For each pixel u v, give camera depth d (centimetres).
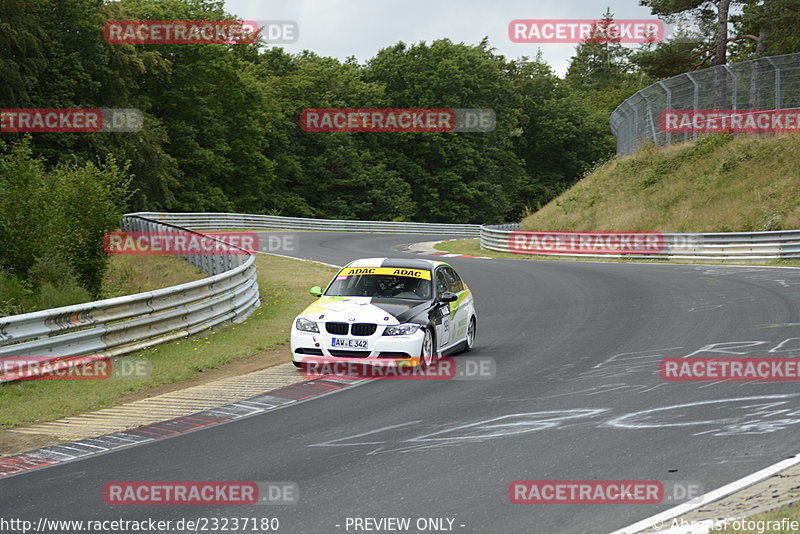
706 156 11594
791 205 9450
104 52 14938
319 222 17712
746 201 9950
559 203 12912
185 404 2948
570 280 6988
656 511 1689
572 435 2319
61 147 14512
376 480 1978
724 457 2047
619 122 15575
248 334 4544
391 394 2981
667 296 5572
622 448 2170
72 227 5628
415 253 11062
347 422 2583
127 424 2678
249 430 2531
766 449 2097
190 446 2367
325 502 1833
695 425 2373
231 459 2211
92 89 14850
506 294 6297
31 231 5422
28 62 13475
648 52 17012
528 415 2581
